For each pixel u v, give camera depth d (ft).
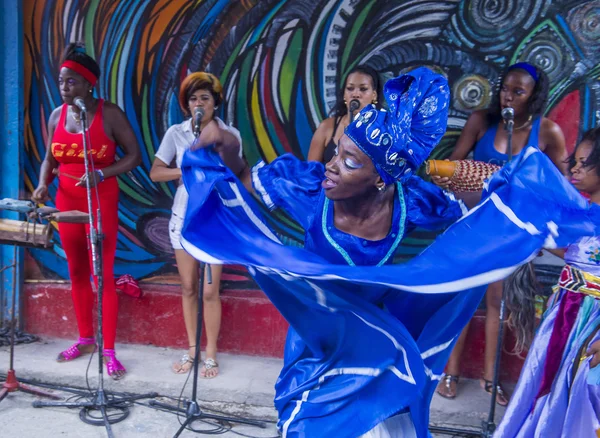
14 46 13.23
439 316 5.77
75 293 12.51
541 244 5.40
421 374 5.49
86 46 13.33
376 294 5.73
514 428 8.62
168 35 13.03
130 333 13.55
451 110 12.27
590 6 11.46
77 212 10.39
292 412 5.76
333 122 11.62
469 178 7.79
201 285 9.88
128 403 11.11
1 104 13.37
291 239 13.12
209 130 6.52
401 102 5.33
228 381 11.80
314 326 5.76
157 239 13.51
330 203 5.78
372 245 5.67
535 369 8.52
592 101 11.70
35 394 11.27
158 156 12.07
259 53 12.80
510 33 11.86
